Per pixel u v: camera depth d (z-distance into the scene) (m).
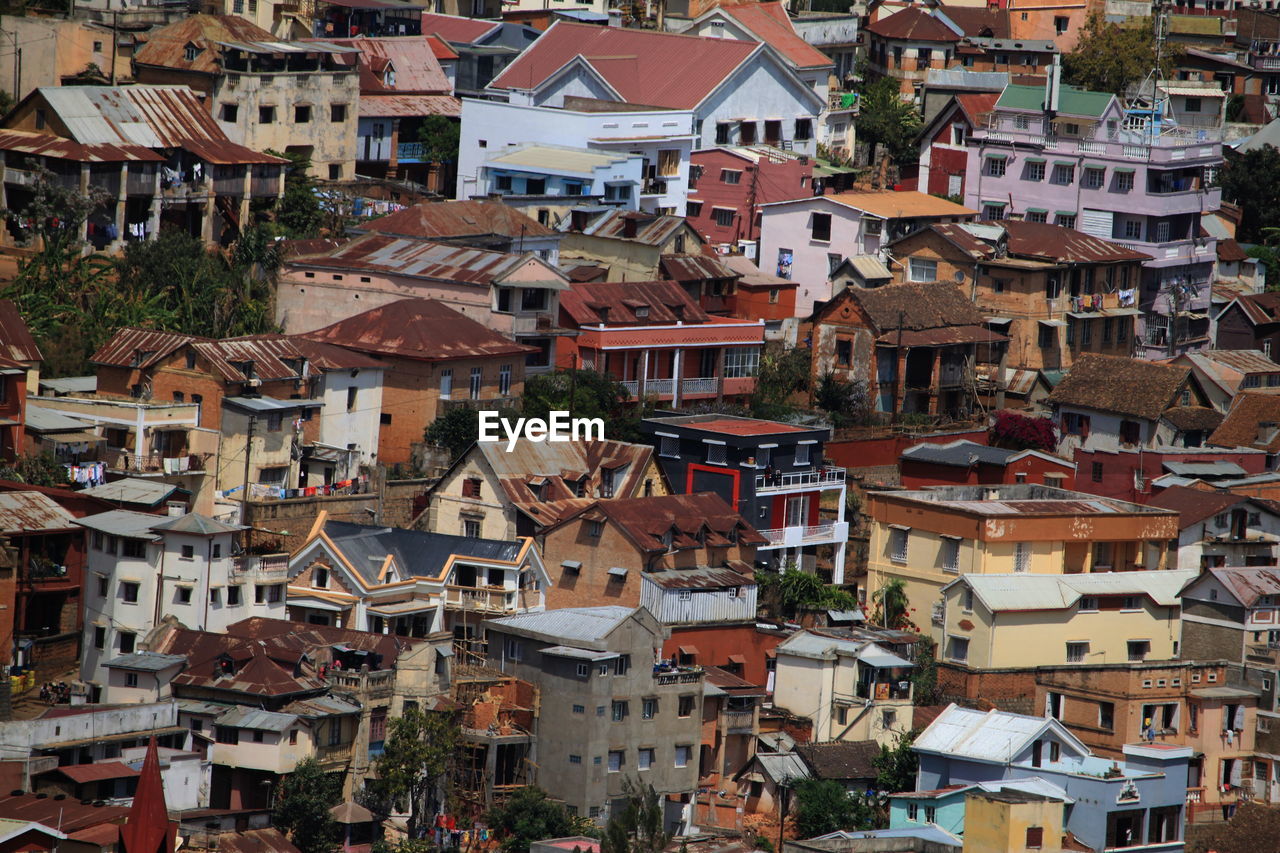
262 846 183.25
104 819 173.50
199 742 189.75
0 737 180.38
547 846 189.50
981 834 190.88
